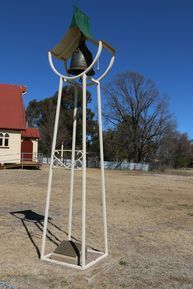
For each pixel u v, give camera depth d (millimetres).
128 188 22016
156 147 63750
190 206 15273
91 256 7207
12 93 38844
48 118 77062
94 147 67188
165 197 18234
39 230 9570
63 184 22125
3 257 7230
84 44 7113
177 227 10852
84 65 7047
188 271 7012
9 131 35562
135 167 58562
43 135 72625
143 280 6434
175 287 6199
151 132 63156
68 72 7348
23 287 5844
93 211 12977
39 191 18344
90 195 17516
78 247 6973
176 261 7590
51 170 7156
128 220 11617
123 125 63438
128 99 62938
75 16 6836
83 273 6441
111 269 6883
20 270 6555
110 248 8227
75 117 7414
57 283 6051
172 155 66938
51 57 7168
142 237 9453
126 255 7789
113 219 11656
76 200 15633
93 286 6031
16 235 8945
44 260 6965
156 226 10891
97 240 8898
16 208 13055
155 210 13891
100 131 7191
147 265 7234
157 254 8016
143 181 28922
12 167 34094
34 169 34031
